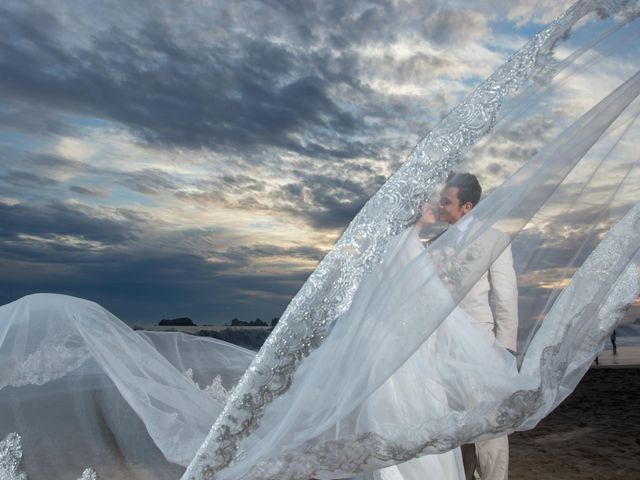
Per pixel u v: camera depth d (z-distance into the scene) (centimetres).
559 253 225
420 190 206
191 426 278
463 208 211
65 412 270
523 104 212
